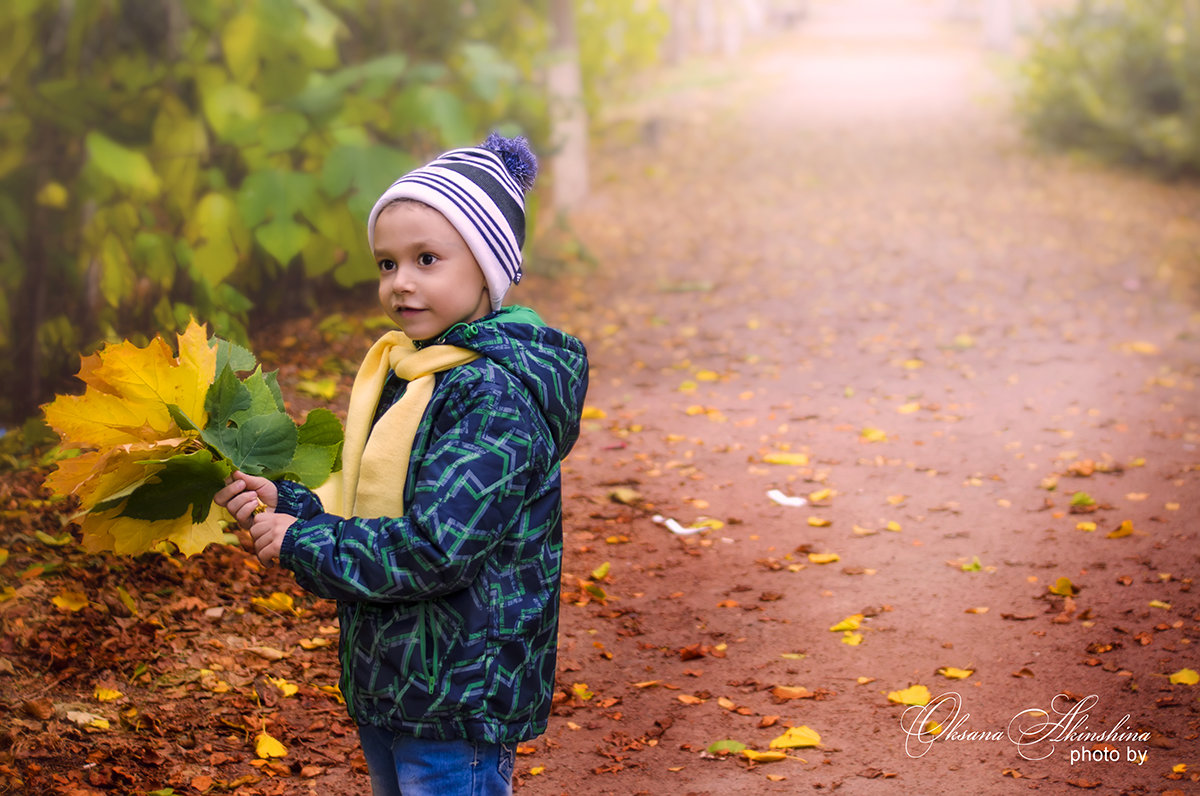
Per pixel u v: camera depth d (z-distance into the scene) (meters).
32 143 6.05
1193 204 11.77
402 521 1.75
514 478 1.78
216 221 6.04
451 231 1.84
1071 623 3.88
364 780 2.94
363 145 6.30
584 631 3.93
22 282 5.78
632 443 5.94
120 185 5.92
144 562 3.82
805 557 4.57
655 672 3.67
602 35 12.31
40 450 4.79
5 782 2.70
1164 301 8.75
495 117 8.61
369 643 1.83
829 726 3.29
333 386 5.93
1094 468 5.42
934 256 10.18
